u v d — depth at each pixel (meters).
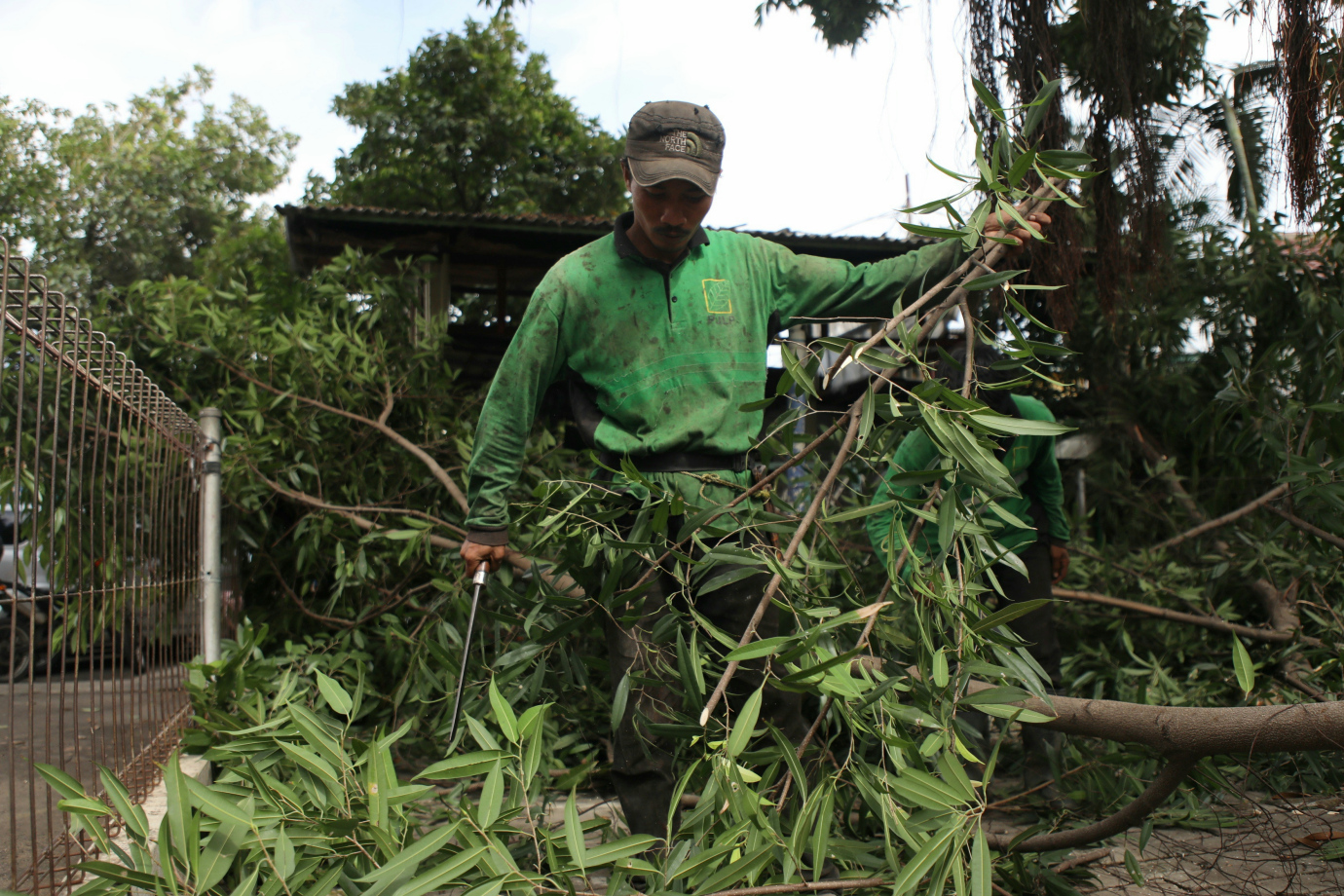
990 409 1.56
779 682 1.44
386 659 3.64
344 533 3.96
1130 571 4.04
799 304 2.22
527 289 9.46
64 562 1.87
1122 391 5.09
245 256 15.97
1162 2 3.45
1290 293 4.49
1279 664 3.41
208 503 3.26
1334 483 2.51
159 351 4.15
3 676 4.73
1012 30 3.30
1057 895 1.95
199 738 2.60
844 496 3.69
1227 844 2.36
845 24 4.11
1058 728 1.75
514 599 2.16
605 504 2.04
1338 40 2.70
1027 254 3.29
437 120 15.34
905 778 1.42
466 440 4.00
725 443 2.07
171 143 22.14
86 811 1.35
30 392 2.00
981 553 1.67
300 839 1.42
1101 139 3.46
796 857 1.39
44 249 18.42
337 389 4.02
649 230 2.01
